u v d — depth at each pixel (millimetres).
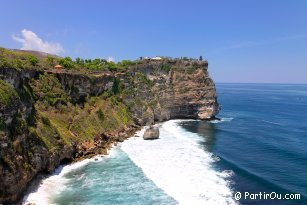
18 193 37344
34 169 41875
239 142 74250
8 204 35688
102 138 65938
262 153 64688
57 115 57781
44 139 47312
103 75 79688
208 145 69938
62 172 48500
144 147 65375
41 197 38906
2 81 40375
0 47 62562
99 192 41188
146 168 51125
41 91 57031
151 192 41344
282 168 54938
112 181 45219
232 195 40969
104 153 58906
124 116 82312
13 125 39406
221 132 85688
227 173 49938
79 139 58219
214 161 56656
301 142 76500
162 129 86938
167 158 57500
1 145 34719
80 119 62625
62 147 50906
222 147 68625
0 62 42000
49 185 42969
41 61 72688
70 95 65438
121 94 89000
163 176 47594
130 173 48656
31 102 49250
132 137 74562
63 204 37375
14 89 42438
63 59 78812
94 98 74875
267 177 49719
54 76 62594
